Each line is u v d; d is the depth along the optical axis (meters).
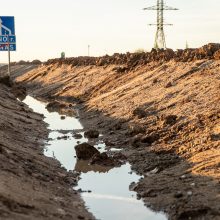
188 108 29.02
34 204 13.25
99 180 19.81
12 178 15.13
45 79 87.56
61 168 21.47
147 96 37.53
